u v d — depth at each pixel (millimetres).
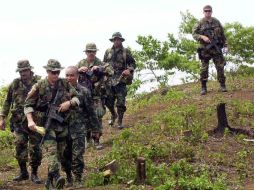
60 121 10734
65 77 11438
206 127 14891
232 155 12820
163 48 25281
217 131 14375
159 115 16812
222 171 11680
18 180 12227
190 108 16594
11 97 11977
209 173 11367
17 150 12047
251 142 13773
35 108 10812
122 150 12859
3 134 16906
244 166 11953
